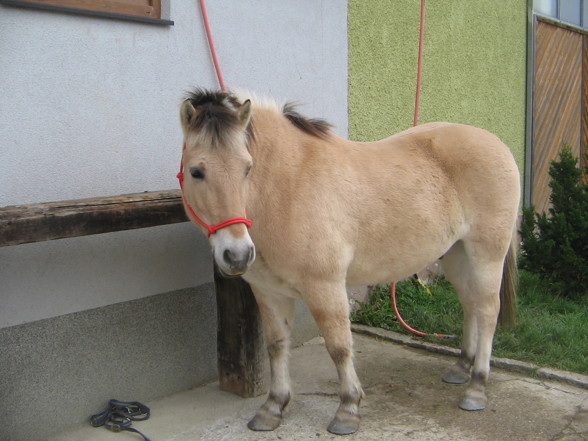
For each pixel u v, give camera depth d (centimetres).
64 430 292
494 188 307
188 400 329
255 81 374
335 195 269
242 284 317
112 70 304
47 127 281
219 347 338
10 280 267
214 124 229
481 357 316
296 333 411
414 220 291
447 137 315
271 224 258
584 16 779
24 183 275
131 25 310
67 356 290
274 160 263
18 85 269
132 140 316
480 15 584
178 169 339
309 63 409
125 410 306
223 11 351
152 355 326
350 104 448
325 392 334
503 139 641
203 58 345
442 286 524
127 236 310
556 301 473
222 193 229
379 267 293
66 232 247
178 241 334
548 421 294
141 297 319
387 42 475
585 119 791
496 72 617
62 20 282
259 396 333
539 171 699
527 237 505
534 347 381
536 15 664
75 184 294
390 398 325
